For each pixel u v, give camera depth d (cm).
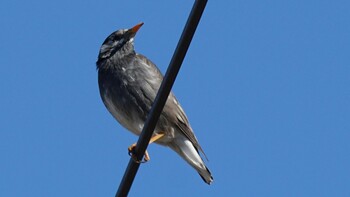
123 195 949
